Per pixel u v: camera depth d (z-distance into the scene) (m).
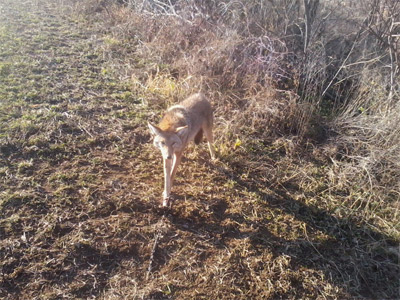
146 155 2.41
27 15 4.68
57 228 1.77
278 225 2.02
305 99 3.12
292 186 2.37
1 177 2.02
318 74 3.30
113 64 3.59
